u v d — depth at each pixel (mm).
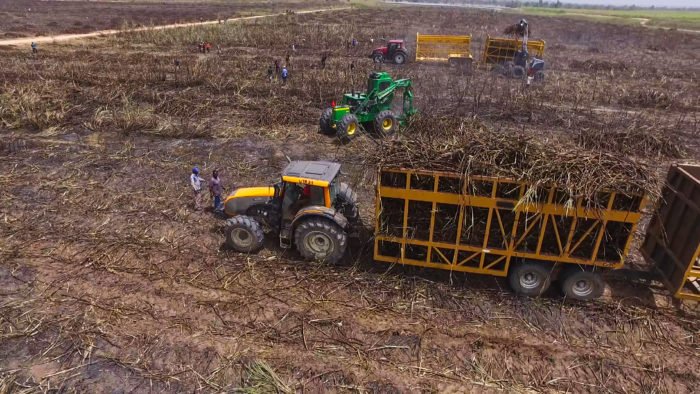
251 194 9773
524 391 6355
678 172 7867
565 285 7887
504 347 7082
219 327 7426
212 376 6500
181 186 12453
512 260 8141
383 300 8086
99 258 9148
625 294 8273
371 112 16109
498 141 7871
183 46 36656
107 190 12117
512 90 23047
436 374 6602
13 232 10023
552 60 34062
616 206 7215
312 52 35438
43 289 8242
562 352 6992
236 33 40844
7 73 23469
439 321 7613
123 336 7191
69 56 29625
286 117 17906
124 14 63188
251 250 9312
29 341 7078
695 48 45031
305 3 108000
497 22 65562
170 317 7613
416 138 8383
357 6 102312
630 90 23938
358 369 6664
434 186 7590
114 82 22422
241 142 15734
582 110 20172
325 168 9031
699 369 6695
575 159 7445
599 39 51750
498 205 7477
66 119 17453
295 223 8789
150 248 9531
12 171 13086
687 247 7422
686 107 21281
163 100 19328
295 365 6707
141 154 14578
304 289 8344
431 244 8094
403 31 49750
